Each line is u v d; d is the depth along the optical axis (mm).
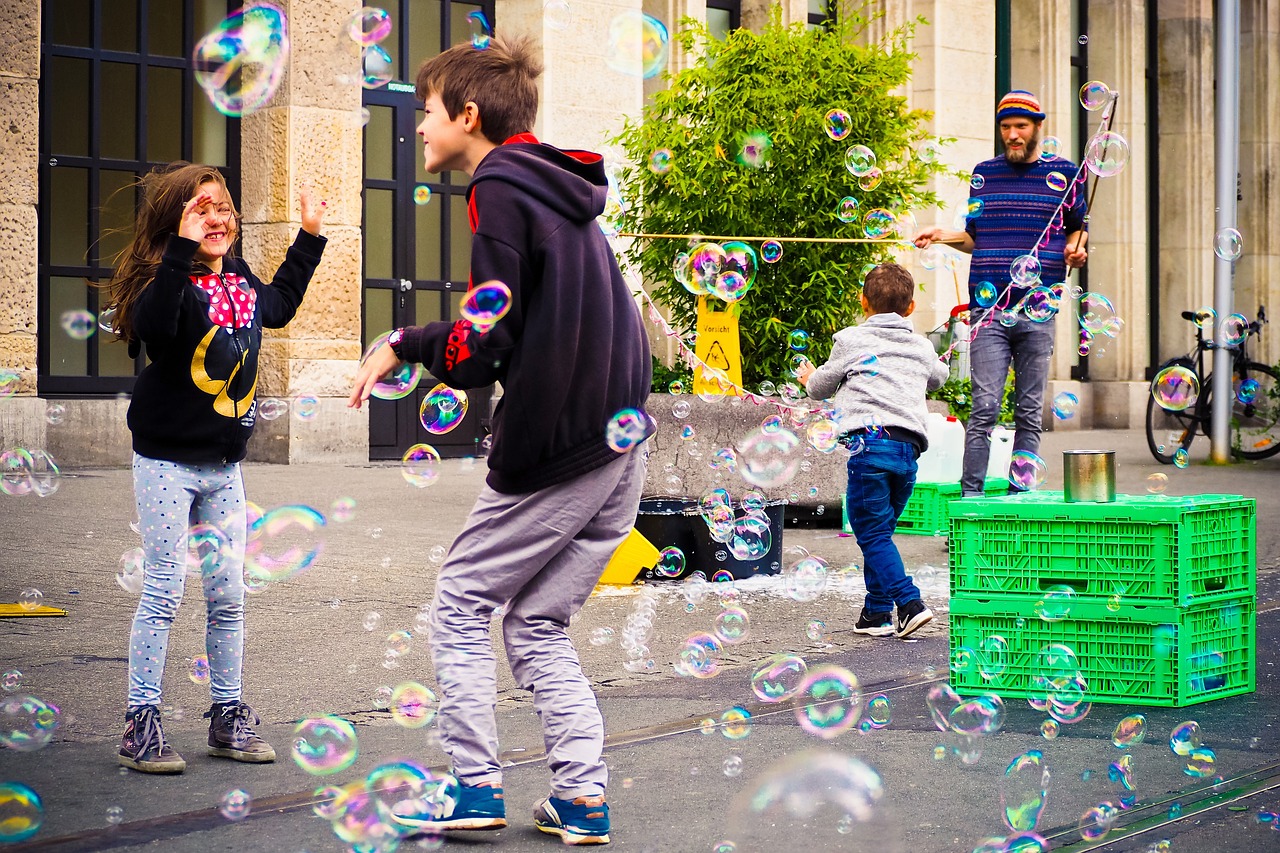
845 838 2723
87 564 5824
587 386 2686
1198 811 2902
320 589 5461
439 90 2828
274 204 10375
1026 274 6375
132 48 10180
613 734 3510
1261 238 18609
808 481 7523
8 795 2900
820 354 7789
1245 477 10570
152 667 3203
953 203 14086
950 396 9109
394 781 3059
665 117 8211
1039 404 6531
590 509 2738
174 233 3150
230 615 3305
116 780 3078
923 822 2820
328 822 2787
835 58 7809
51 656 4230
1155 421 16438
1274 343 18625
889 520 4805
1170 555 3807
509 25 11484
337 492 8594
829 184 7629
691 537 5906
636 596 5535
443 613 2762
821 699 3891
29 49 9070
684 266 7008
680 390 7781
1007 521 3973
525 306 2672
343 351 10586
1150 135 17781
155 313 3084
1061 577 3920
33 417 9211
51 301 9852
